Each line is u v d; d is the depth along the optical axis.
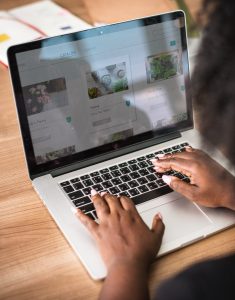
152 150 1.08
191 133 1.12
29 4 1.55
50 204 0.94
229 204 0.93
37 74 0.96
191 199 0.94
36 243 0.89
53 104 0.99
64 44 0.97
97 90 1.02
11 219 0.94
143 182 0.99
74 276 0.83
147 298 0.77
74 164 1.03
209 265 0.64
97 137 1.04
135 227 0.85
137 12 1.51
